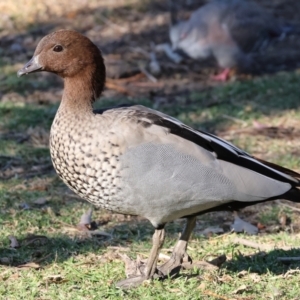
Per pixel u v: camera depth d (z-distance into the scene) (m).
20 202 11.82
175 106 16.70
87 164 8.55
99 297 8.62
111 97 17.19
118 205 8.66
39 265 9.66
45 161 13.70
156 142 8.49
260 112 16.12
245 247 10.27
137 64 19.44
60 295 8.65
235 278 9.17
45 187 12.45
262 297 8.66
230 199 8.64
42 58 9.22
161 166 8.45
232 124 15.54
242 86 17.52
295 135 14.86
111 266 9.57
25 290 8.88
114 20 22.70
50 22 22.42
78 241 10.48
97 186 8.61
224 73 18.73
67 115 8.81
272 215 11.48
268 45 19.02
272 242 10.48
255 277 9.16
